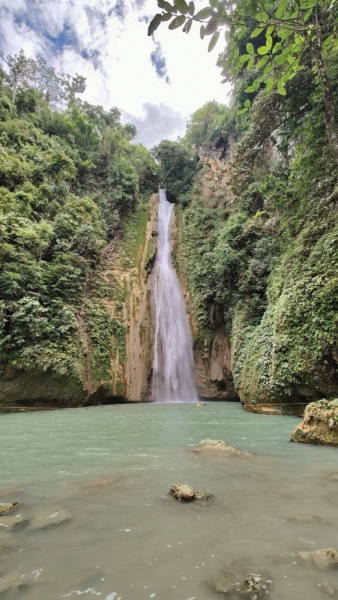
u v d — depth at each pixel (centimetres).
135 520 212
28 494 266
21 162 1692
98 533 193
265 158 1487
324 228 831
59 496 260
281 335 871
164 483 289
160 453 415
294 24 275
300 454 404
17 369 1143
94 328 1521
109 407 1251
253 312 1312
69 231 1644
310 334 766
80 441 515
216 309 1736
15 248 1328
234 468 338
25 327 1191
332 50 803
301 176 994
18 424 745
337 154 594
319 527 199
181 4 229
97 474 322
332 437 461
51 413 1018
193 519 213
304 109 1047
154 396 1652
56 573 152
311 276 795
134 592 137
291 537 186
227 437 538
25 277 1285
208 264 1822
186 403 1481
